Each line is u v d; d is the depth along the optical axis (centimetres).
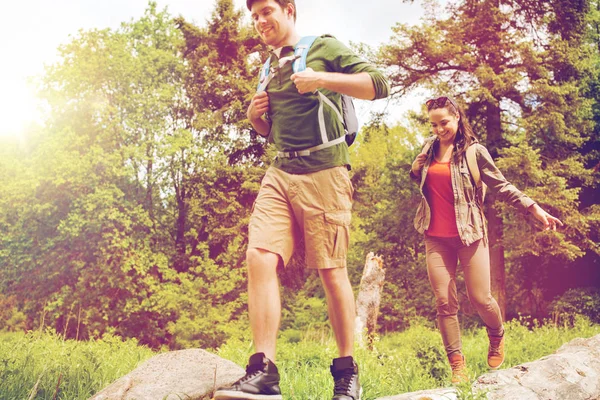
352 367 240
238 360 648
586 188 2288
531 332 993
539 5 2048
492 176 371
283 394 361
